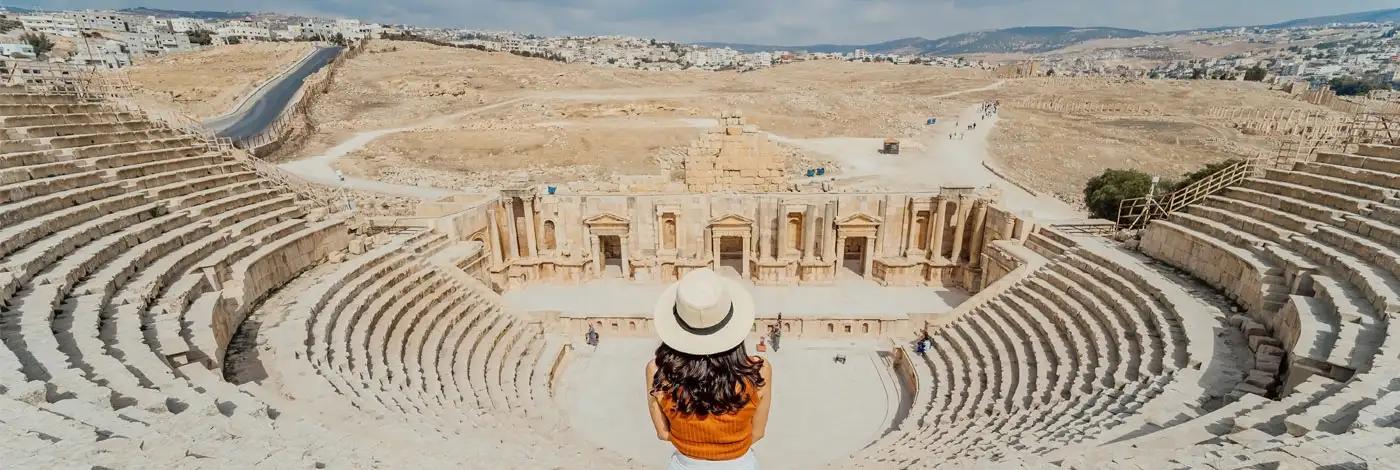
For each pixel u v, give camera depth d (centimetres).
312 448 951
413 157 7719
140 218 2306
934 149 8775
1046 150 8919
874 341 3016
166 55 15438
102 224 2106
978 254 3750
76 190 2208
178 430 946
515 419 1895
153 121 3216
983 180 6650
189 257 2183
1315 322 1728
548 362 2686
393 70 14162
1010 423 1750
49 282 1680
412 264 2878
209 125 8219
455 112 11175
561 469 1159
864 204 3803
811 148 8544
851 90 16362
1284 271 2122
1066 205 5653
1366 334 1582
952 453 1519
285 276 2564
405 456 1002
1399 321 1574
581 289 3844
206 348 1620
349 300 2384
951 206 3797
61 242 1888
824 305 3584
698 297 499
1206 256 2500
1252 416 1271
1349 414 1161
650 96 12562
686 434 519
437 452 1154
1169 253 2750
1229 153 9012
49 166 2258
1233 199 2795
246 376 1741
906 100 13775
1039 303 2638
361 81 12850
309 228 2822
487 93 12762
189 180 2731
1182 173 7844
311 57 15075
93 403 1033
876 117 11669
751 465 537
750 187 4106
